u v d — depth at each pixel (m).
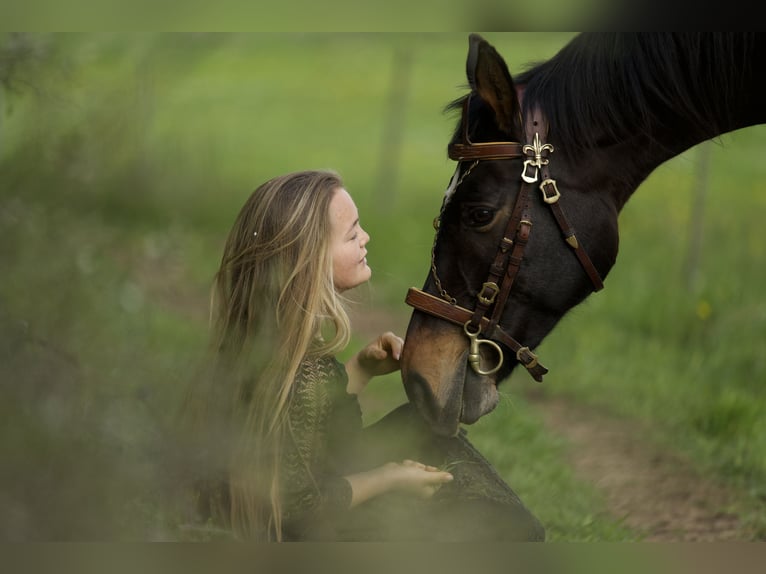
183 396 4.22
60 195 6.14
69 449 3.88
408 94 27.48
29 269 5.13
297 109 26.25
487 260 4.11
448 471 4.08
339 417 3.99
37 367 4.10
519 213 4.07
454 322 4.13
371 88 28.33
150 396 4.34
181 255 9.52
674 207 14.71
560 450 7.51
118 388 4.29
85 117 6.77
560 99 4.18
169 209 14.23
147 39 9.06
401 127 21.09
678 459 7.32
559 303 4.21
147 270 9.07
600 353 9.83
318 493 3.76
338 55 31.31
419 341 4.18
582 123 4.18
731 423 7.68
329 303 3.96
